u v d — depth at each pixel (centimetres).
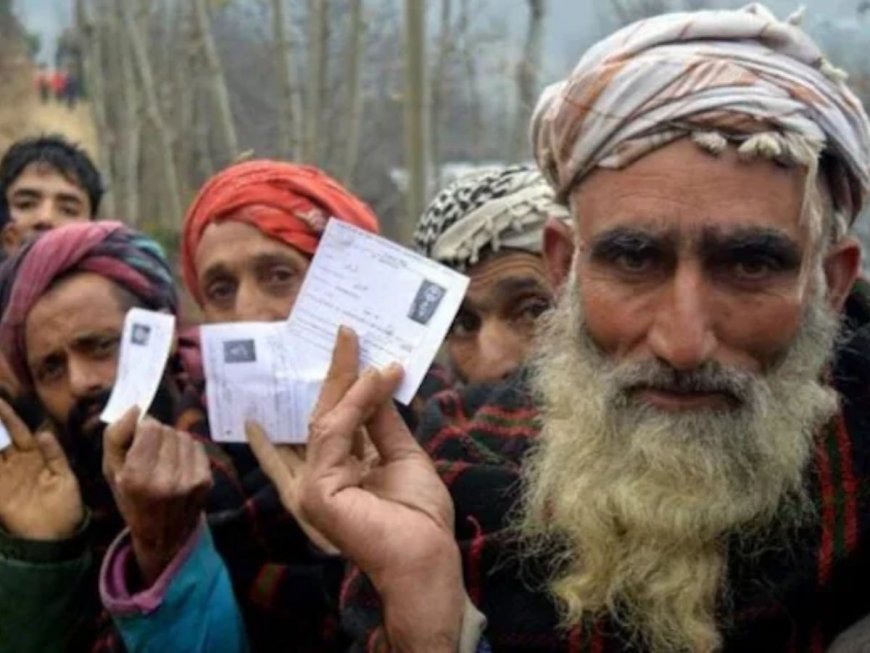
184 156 582
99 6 655
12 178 353
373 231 216
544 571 148
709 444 136
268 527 188
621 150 135
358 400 147
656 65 134
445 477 156
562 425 147
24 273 204
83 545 187
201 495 172
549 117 146
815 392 141
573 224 144
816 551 139
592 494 141
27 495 187
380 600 146
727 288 134
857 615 140
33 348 202
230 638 173
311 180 211
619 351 139
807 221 135
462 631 142
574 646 145
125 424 173
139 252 208
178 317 215
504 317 218
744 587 141
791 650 140
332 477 144
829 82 138
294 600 186
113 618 172
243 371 170
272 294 207
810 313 141
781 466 138
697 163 133
